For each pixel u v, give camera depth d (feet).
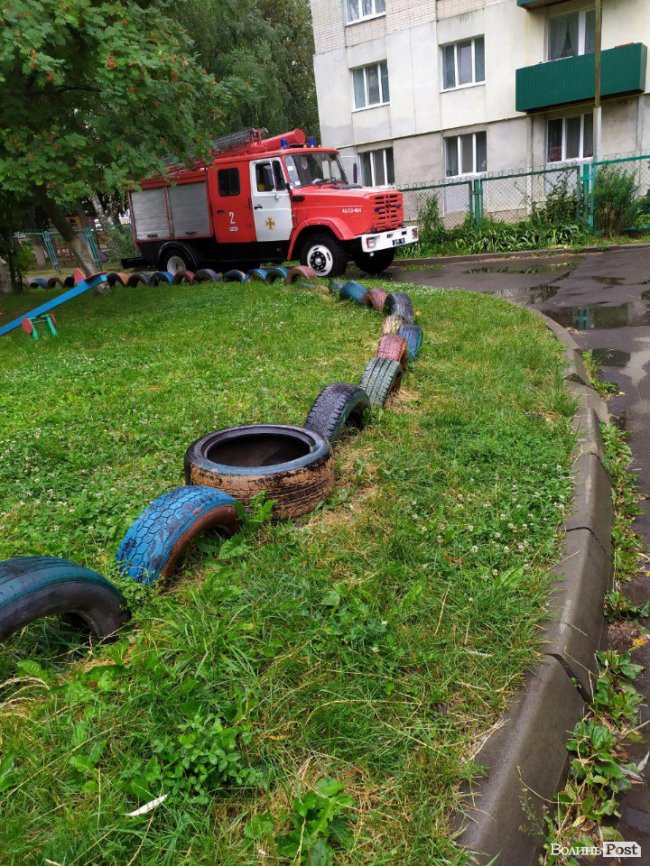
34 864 5.66
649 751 7.83
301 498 11.56
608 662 9.04
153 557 9.59
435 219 68.33
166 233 58.29
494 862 6.06
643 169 66.23
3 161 30.55
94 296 48.14
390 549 10.38
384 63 79.05
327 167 52.26
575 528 11.25
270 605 9.01
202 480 11.52
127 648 8.52
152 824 6.10
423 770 6.67
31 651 8.64
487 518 11.57
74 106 37.86
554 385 18.52
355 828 6.14
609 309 31.50
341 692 7.54
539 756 7.25
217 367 22.47
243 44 94.68
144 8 38.65
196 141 37.42
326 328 27.89
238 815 6.25
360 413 15.47
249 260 54.03
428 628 8.69
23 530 11.96
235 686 7.48
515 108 69.87
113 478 14.12
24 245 87.15
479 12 69.92
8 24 27.58
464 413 16.25
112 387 21.18
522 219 70.28
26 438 16.61
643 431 16.84
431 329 26.32
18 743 6.88
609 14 63.82
